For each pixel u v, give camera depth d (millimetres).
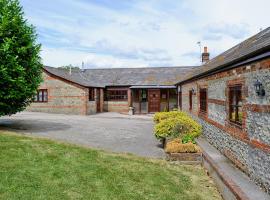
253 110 8367
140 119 27547
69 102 29922
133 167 10312
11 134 13656
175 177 9812
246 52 8242
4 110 16594
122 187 8461
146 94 34062
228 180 8070
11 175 8336
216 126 12969
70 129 18938
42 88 30578
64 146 11977
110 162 10562
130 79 34875
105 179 8867
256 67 8102
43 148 11266
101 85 33500
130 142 15375
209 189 9031
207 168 10664
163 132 13609
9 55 15180
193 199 8164
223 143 11773
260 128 7855
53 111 30328
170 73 35531
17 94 16047
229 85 10852
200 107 17141
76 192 7805
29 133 16203
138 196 8000
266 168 7434
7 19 15562
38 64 17625
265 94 7543
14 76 15852
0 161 9336
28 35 16594
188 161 11570
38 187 7828
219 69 11477
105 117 28484
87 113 30016
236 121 10156
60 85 30109
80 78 34000
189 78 19219
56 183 8188
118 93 34500
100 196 7727
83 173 9125
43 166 9320
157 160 11680
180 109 26562
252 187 7785
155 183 9047
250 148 8602
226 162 10562
